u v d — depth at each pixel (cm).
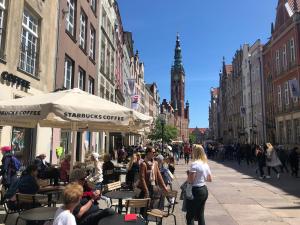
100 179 973
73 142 980
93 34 2664
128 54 5472
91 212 522
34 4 1435
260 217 928
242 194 1320
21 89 1306
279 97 4075
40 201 743
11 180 897
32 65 1459
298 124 3516
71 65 2020
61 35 1783
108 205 863
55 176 1025
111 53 3528
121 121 760
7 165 916
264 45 4862
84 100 789
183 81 15712
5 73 1177
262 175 1880
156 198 807
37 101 748
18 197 660
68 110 700
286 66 3803
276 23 4122
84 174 617
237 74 6912
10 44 1226
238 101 6819
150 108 9444
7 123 952
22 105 711
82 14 2312
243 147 3288
